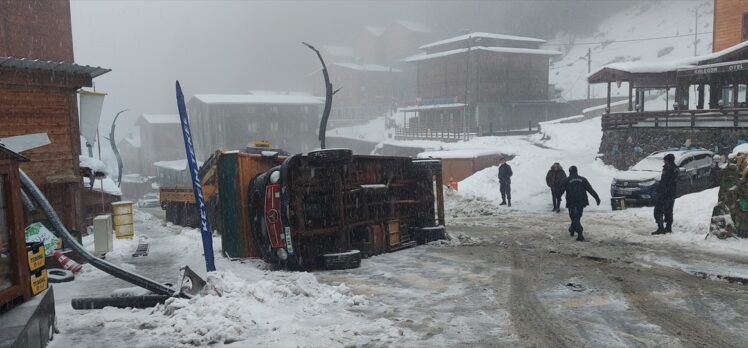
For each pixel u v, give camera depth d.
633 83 29.59
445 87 63.09
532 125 62.44
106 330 6.62
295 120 75.94
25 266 6.02
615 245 12.02
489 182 24.77
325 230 10.23
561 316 7.02
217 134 71.50
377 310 7.38
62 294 8.77
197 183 8.26
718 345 5.89
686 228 13.17
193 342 6.09
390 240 11.98
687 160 19.50
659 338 6.13
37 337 5.70
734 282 8.63
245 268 10.50
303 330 6.45
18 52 18.12
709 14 75.44
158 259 12.12
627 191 18.67
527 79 62.44
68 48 21.22
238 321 6.62
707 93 48.84
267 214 10.45
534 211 19.59
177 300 7.14
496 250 11.92
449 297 8.05
